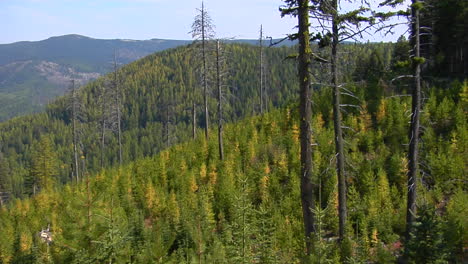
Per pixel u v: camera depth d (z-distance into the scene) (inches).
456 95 1122.7
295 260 567.5
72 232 371.2
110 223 369.4
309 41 429.7
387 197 794.2
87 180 403.9
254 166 1043.3
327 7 430.9
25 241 982.4
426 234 366.6
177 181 1114.7
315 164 886.4
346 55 552.7
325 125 1181.1
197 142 1373.0
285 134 1208.2
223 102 1236.5
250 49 5565.9
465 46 1398.9
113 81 1996.8
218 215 850.8
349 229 631.2
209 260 466.9
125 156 4315.9
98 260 364.5
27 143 5378.9
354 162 896.9
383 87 1293.1
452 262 508.4
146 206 1031.0
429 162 828.6
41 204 1406.3
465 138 885.2
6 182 2687.0
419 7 504.4
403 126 1018.7
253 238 635.5
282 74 5034.5
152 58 6683.1
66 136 5039.4
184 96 5172.2
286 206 815.1
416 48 536.7
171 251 638.5
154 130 4805.6
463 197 681.0
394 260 541.0
